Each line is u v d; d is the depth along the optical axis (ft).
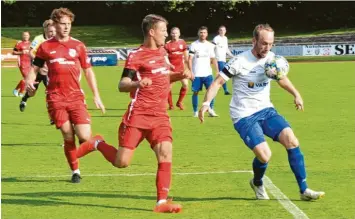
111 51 159.02
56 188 33.99
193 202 30.40
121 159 29.22
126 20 246.47
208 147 46.47
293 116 62.59
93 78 34.81
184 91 70.28
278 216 27.58
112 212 28.76
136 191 33.09
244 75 30.19
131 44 214.90
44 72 51.93
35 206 30.04
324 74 116.57
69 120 34.45
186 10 214.90
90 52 157.89
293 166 29.99
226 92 86.79
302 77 111.24
